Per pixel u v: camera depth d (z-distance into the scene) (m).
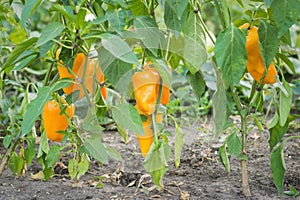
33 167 2.90
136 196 2.40
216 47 1.93
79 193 2.43
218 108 2.21
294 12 1.82
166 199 2.36
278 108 2.27
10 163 2.49
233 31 1.94
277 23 1.83
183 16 2.05
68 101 2.18
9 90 4.57
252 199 2.38
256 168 2.85
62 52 2.14
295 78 4.88
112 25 1.92
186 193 2.41
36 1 1.80
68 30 1.96
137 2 2.12
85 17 2.08
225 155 2.29
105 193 2.44
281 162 2.26
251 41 2.09
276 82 2.21
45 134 2.30
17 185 2.55
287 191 2.47
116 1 1.94
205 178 2.70
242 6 2.25
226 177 2.70
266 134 3.62
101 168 2.83
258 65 2.11
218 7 2.14
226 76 1.93
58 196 2.40
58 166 2.82
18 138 2.46
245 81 4.04
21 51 1.99
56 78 2.37
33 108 1.84
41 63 4.52
